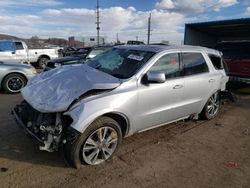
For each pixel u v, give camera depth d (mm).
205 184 3674
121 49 5246
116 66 4688
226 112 7102
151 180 3682
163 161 4211
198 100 5547
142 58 4609
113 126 3936
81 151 3695
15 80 8578
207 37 14281
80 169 3816
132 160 4172
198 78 5375
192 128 5727
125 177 3707
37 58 16812
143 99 4277
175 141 4992
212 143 5016
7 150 4242
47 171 3727
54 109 3520
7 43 15281
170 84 4723
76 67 4840
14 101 7441
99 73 4438
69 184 3473
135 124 4312
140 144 4758
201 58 5629
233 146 4938
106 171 3816
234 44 10523
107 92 3902
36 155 4137
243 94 9547
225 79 6375
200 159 4355
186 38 12844
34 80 4551
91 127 3678
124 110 4004
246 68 9422
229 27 12141
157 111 4598
